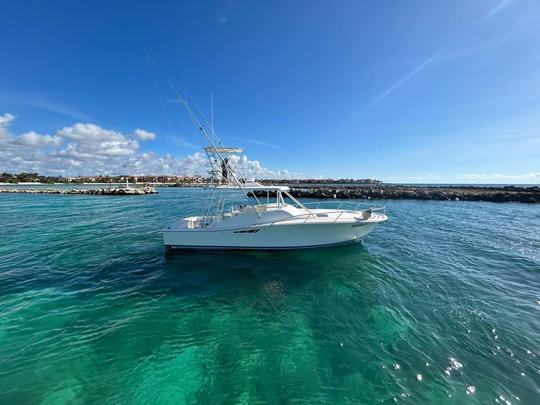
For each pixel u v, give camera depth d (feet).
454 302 25.48
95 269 34.12
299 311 23.93
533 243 48.11
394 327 21.36
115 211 96.94
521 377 16.17
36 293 27.32
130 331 20.76
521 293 27.53
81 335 20.20
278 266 34.53
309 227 37.06
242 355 18.19
